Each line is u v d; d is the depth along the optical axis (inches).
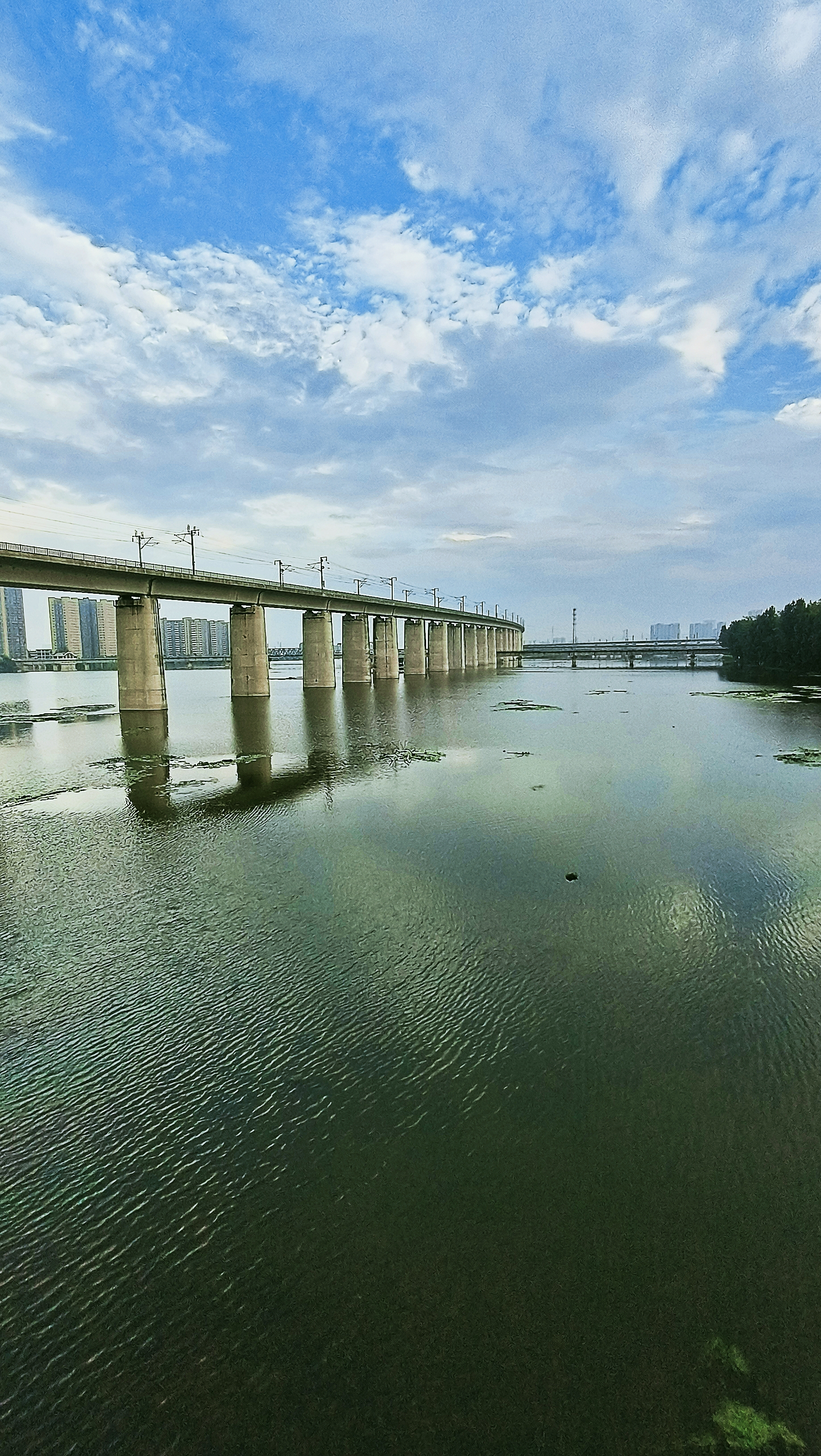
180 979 605.0
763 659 5787.4
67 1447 257.3
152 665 2967.5
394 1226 344.8
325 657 4510.3
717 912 717.3
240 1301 310.3
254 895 797.2
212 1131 417.7
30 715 2906.0
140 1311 307.9
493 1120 418.9
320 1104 439.2
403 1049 494.9
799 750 1733.5
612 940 657.6
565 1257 323.6
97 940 689.0
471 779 1438.2
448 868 866.8
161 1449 255.0
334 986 584.1
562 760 1647.4
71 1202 368.2
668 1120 414.0
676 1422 255.0
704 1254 323.3
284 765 1641.2
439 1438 252.8
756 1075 454.0
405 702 3457.2
